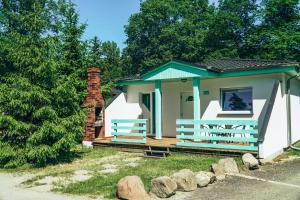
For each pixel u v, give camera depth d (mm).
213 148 12062
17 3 33031
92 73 16250
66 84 13094
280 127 13172
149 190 8023
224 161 10023
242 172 10062
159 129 15273
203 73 13648
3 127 12289
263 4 35281
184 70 14203
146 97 17703
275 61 13812
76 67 21141
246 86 13883
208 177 8648
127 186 7547
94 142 15562
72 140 12664
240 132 11680
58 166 11805
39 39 13008
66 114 13289
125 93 18203
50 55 13156
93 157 13289
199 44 39531
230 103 14625
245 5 37469
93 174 10172
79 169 11039
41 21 13289
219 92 14664
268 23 34844
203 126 14391
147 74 15508
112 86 21344
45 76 12570
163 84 17031
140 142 14164
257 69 13062
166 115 16906
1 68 13422
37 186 8953
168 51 39594
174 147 12875
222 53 36594
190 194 7820
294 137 15391
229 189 8188
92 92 16172
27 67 12445
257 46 35875
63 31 22531
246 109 14125
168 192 7543
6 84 12492
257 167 10445
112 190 8227
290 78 14117
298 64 12562
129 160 12336
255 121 11508
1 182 9641
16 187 8953
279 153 12938
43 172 10883
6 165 11859
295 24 33031
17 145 12273
